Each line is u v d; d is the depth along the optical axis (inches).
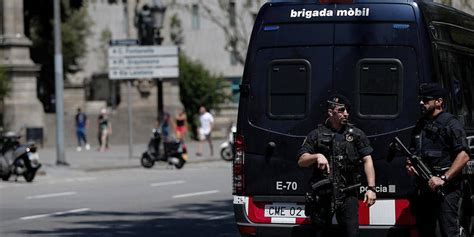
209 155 2058.3
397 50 572.1
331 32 579.5
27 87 2428.6
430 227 565.3
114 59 1916.8
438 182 521.3
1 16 2426.2
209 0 3454.7
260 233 587.2
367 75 574.9
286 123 584.1
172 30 3639.3
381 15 574.2
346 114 532.7
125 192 1216.8
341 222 531.5
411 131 569.0
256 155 589.3
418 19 570.9
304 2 585.6
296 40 583.5
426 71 568.1
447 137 527.2
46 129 2556.6
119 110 2733.8
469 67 647.1
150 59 1920.5
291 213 584.1
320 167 522.6
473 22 678.5
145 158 1717.5
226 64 3934.5
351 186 528.1
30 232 809.5
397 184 568.1
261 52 589.3
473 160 628.7
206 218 909.2
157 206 1032.2
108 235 784.3
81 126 2354.8
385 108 572.7
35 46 3029.0
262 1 3206.2
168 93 2755.9
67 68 3331.7
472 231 638.5
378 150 571.2
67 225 860.6
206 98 2965.1
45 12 2992.1
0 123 2411.4
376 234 569.3
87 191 1242.0
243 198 592.4
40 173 1545.3
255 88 589.9
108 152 2226.9
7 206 1051.3
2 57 2423.7
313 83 580.4
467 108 628.7
